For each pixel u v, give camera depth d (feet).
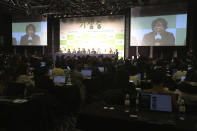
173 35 35.12
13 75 11.94
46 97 8.09
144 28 37.32
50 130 10.53
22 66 13.47
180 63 21.29
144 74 15.70
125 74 12.75
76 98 13.21
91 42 45.21
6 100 8.95
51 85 12.35
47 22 46.78
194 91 7.61
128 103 8.46
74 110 13.03
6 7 38.37
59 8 37.47
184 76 14.88
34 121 7.46
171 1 33.86
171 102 7.22
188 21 34.55
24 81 11.82
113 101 8.90
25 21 47.42
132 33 38.42
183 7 33.96
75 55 36.47
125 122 6.56
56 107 12.09
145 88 10.19
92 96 14.37
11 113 8.07
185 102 7.82
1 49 45.47
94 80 15.31
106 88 15.11
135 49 41.04
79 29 46.19
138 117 6.72
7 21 47.37
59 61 20.51
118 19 42.45
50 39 48.88
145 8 36.86
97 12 42.24
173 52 37.37
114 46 43.24
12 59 21.57
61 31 48.21
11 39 48.80
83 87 14.90
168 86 10.74
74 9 39.88
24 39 47.91
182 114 7.05
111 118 6.78
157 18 36.09
